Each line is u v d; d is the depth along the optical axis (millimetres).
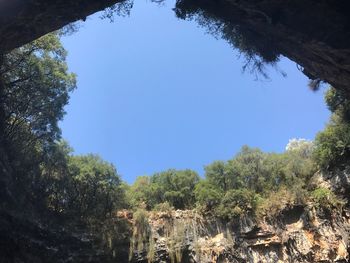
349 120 39156
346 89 19391
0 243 27875
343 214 38719
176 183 43500
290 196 40281
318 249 37438
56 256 31609
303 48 18594
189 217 39406
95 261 33844
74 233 33906
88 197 37062
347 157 39969
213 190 40688
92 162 38531
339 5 16641
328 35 17078
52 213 34375
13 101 32000
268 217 39375
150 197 42625
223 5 19438
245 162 44031
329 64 18453
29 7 19312
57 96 34562
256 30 19578
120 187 38812
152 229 37594
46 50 33812
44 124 34594
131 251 35219
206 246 37531
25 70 32438
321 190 39781
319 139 41562
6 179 29016
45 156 35062
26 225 30000
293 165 42812
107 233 35062
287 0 17406
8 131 32062
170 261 36594
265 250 38031
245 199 39844
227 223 39125
